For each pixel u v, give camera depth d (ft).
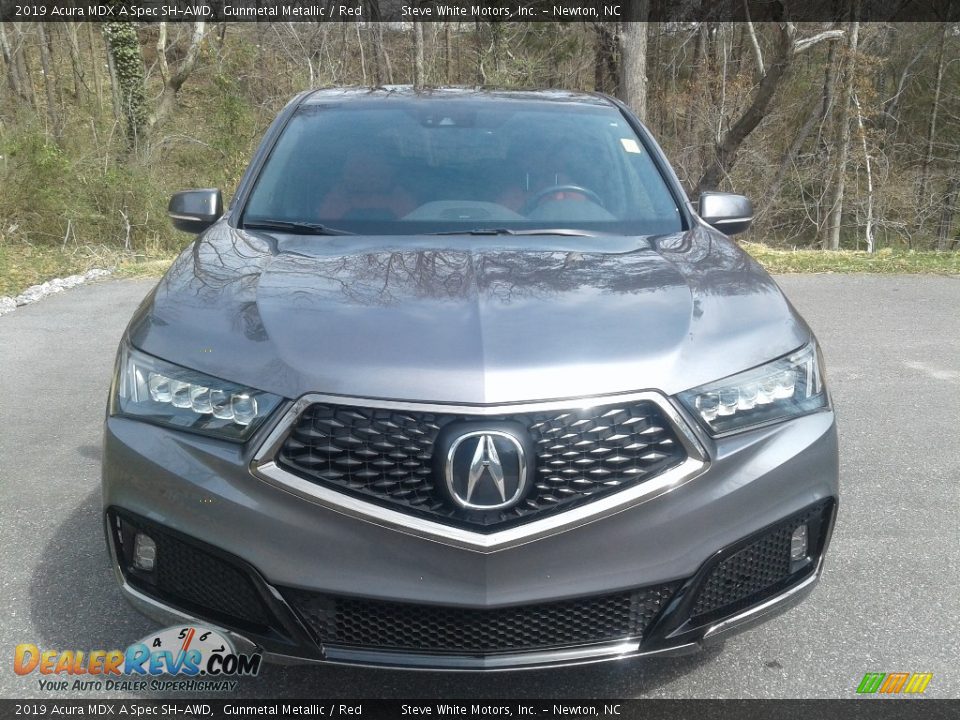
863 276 30.14
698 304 7.76
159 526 6.98
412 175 10.84
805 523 7.61
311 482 6.57
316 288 7.80
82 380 17.85
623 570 6.75
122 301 25.58
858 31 86.33
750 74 90.48
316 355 6.73
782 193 91.86
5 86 51.37
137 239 38.91
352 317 7.20
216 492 6.73
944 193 102.73
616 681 8.28
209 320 7.43
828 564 10.57
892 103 104.06
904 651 8.82
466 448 6.42
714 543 6.96
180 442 6.93
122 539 7.37
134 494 7.07
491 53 85.92
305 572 6.62
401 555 6.54
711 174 70.03
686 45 96.68
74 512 11.66
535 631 6.84
